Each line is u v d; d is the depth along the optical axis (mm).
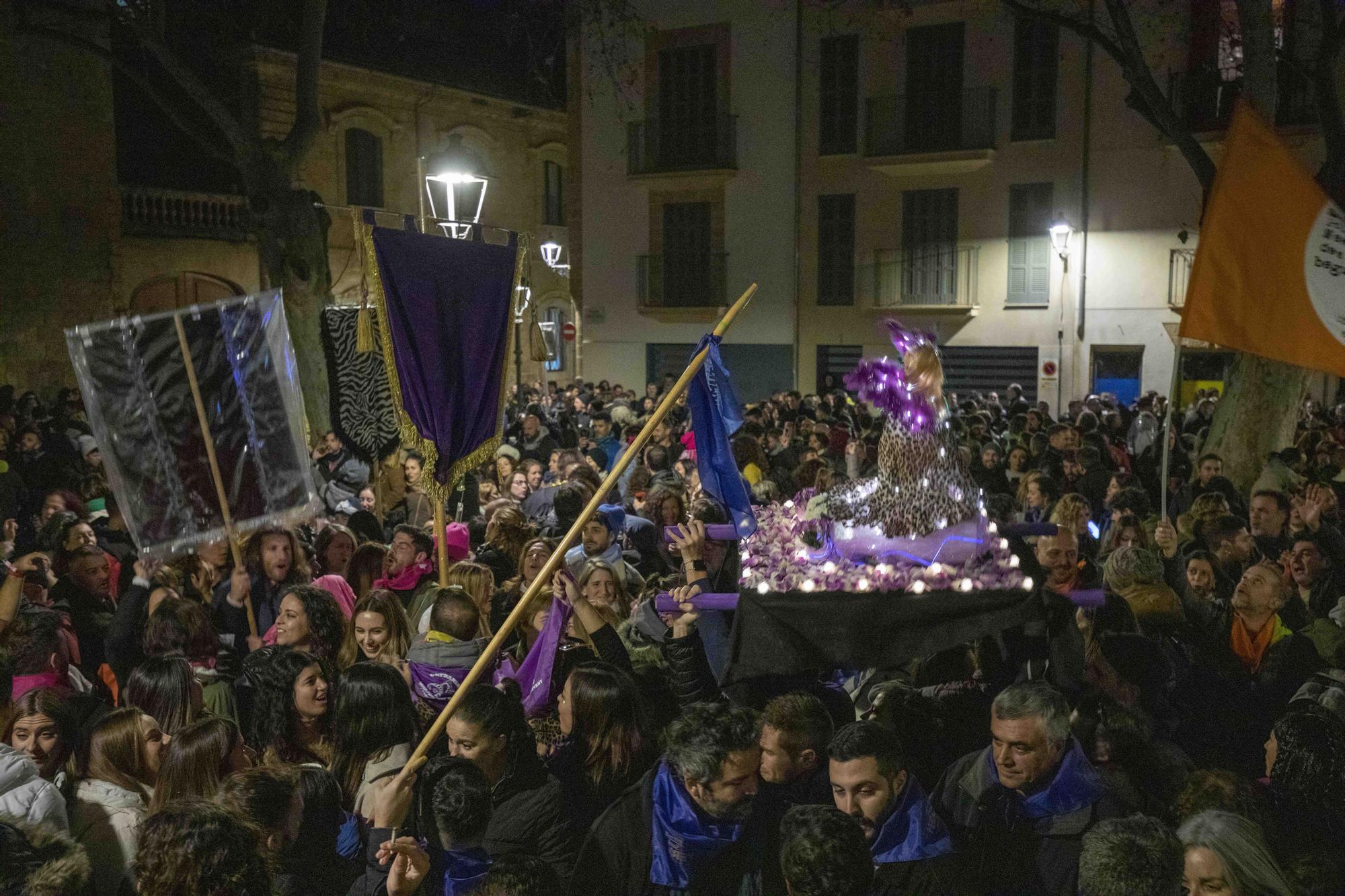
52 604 6484
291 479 5648
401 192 29266
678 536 4273
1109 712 4090
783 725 3732
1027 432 13836
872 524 3793
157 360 5242
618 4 25156
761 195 26453
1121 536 6969
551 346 34312
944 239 24922
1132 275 23375
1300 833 3686
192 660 5367
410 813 3855
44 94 22375
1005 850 3621
